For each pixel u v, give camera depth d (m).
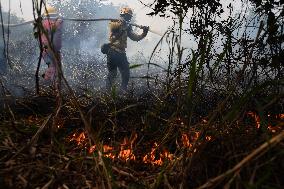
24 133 1.72
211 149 1.44
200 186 1.24
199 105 2.37
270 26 1.69
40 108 2.26
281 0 1.85
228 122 1.68
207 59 2.26
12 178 1.29
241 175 1.26
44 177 1.34
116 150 1.56
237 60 2.29
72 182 1.33
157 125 1.98
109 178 1.32
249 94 1.36
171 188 1.28
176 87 2.00
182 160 1.41
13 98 2.21
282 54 1.81
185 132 1.73
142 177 1.42
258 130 1.58
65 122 1.98
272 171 1.22
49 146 1.62
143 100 2.87
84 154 1.56
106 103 2.48
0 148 1.54
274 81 1.35
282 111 2.12
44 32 1.53
